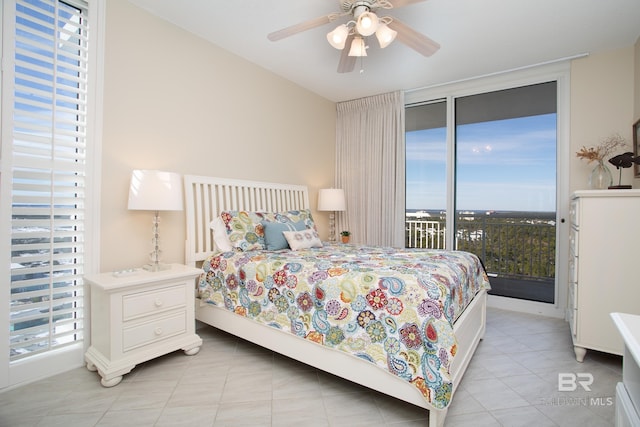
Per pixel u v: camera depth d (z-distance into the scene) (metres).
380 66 3.24
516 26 2.49
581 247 2.20
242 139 3.13
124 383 1.87
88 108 2.07
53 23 1.93
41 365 1.89
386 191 4.00
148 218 2.41
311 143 4.01
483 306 2.62
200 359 2.20
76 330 2.03
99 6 2.12
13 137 1.78
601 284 2.13
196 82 2.73
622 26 2.49
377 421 1.57
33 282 1.85
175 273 2.12
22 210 1.81
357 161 4.24
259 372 2.03
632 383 0.83
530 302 3.32
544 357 2.29
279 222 2.91
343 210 3.99
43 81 1.88
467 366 2.05
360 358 1.64
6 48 1.76
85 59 2.06
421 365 1.46
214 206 2.82
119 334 1.86
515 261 3.46
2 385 1.75
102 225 2.15
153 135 2.44
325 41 2.80
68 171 2.02
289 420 1.57
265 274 2.12
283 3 2.28
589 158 2.82
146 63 2.39
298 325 1.91
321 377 1.98
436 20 2.40
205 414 1.60
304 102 3.89
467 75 3.46
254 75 3.25
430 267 1.90
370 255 2.43
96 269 2.12
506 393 1.83
